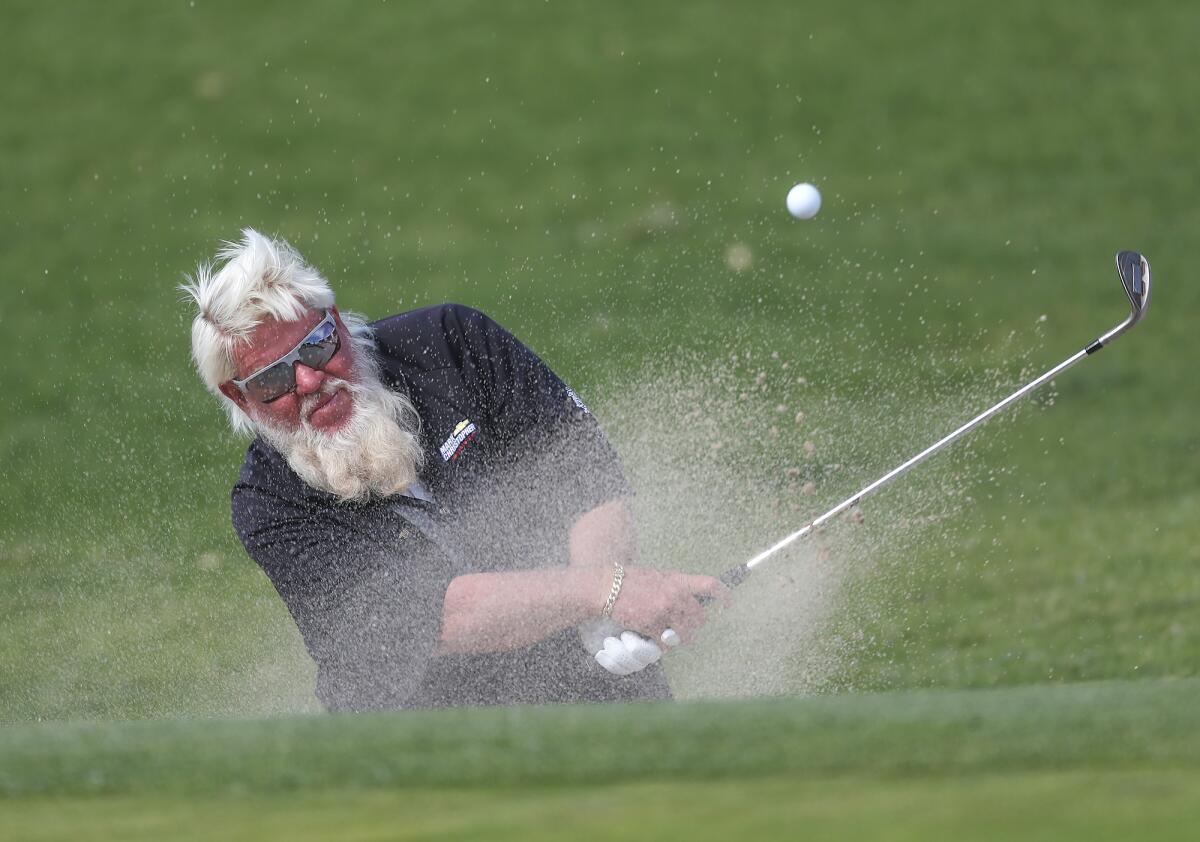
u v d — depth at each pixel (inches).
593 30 2022.6
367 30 2043.6
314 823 307.0
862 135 1753.2
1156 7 1978.3
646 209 1617.9
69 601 927.7
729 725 355.9
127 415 1259.8
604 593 545.6
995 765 321.7
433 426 578.2
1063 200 1600.6
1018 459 1089.4
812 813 294.4
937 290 1418.6
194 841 300.7
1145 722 346.0
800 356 1264.8
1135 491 1029.2
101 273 1540.4
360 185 1705.2
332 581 567.5
